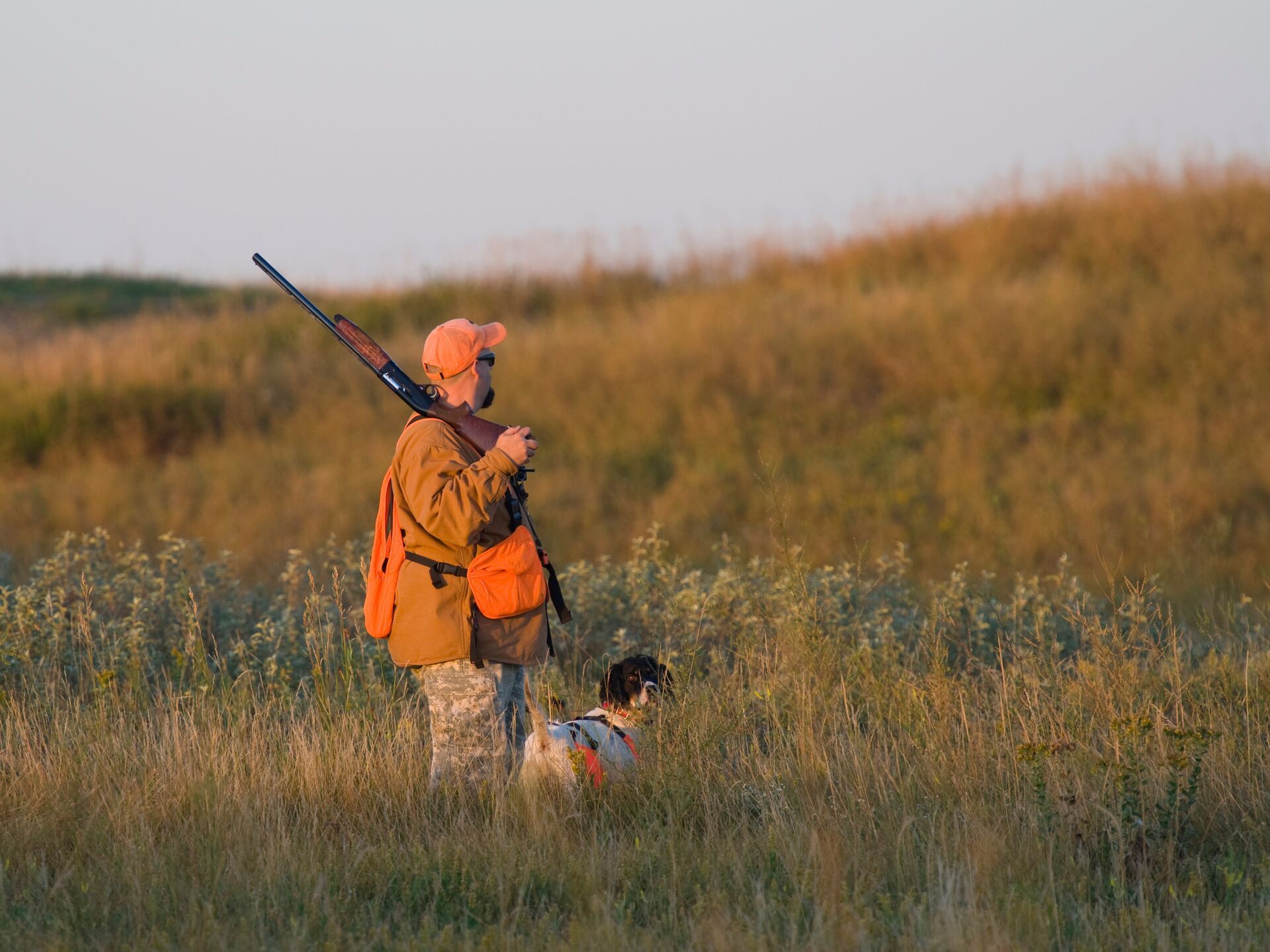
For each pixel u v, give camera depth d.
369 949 10.97
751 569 25.45
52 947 10.58
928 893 11.83
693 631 21.33
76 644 21.28
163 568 24.34
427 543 14.37
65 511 43.72
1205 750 14.27
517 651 14.70
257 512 42.53
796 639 19.27
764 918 11.28
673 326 59.81
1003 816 14.02
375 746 16.84
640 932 11.38
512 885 12.51
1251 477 37.44
